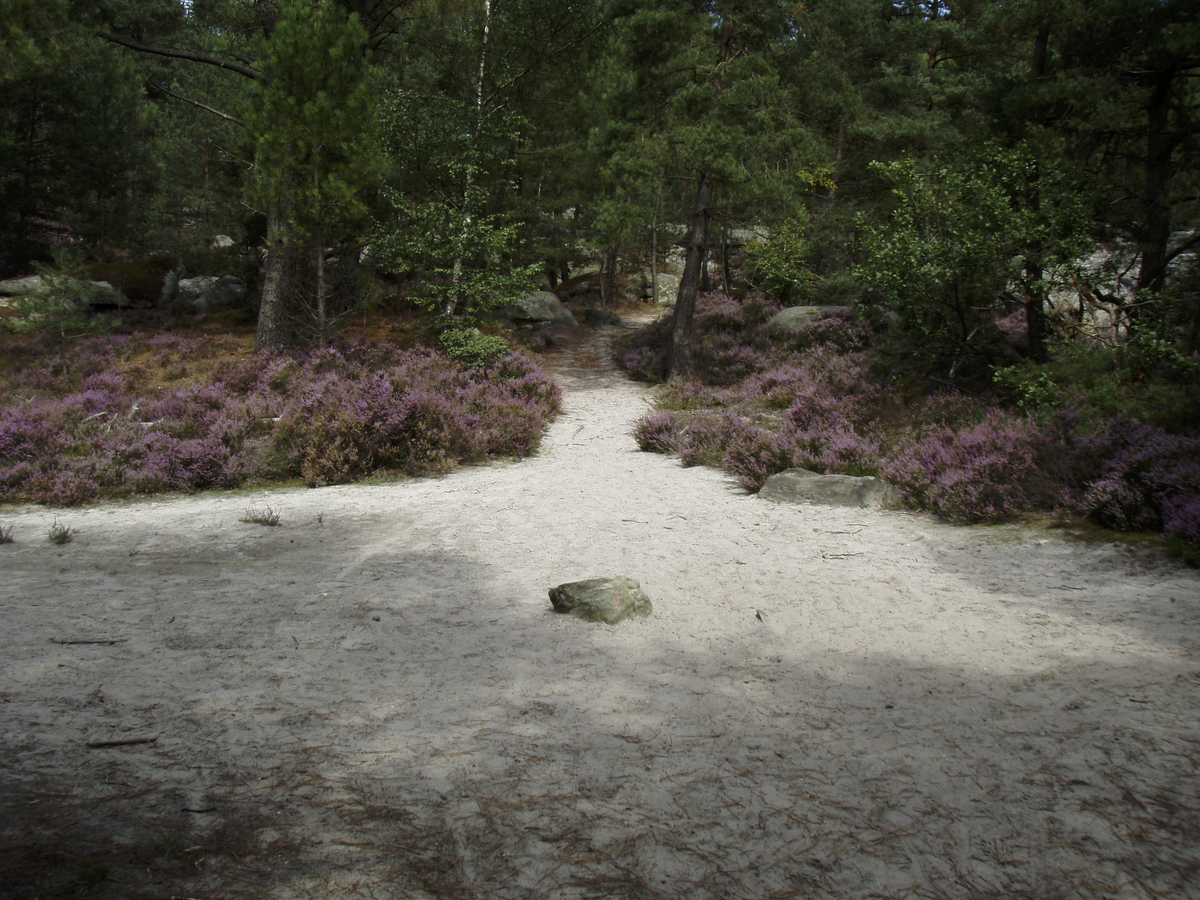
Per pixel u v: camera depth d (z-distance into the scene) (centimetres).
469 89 2128
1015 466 712
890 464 823
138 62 2784
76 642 409
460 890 197
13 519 829
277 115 1656
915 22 2455
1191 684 317
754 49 2005
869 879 202
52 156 2500
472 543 670
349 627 441
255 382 1620
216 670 368
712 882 201
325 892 194
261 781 255
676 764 270
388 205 2119
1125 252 1101
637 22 1884
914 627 424
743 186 1761
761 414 1347
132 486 978
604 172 2038
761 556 598
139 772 259
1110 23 1153
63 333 1733
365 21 2130
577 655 391
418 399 1126
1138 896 190
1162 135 1184
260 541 690
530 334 2527
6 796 237
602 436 1364
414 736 294
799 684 348
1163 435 693
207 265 2558
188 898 188
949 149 1176
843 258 2480
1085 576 501
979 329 1192
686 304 1859
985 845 215
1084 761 260
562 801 244
